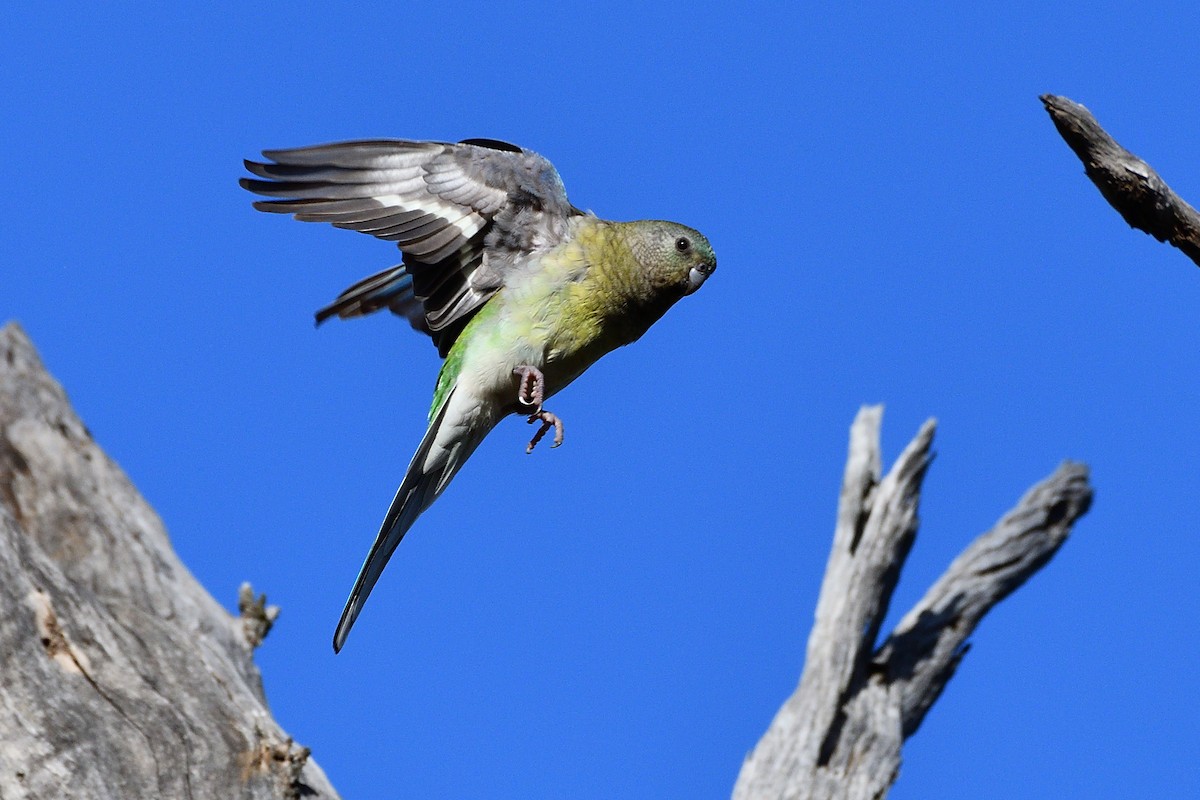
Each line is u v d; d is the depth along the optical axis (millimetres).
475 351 11672
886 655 12641
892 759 11906
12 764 9969
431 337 12516
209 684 11398
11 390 13664
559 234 11797
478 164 11523
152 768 10422
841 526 12672
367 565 11594
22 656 10539
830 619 12266
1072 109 8078
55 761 10086
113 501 13375
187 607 12602
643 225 12133
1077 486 13641
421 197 11383
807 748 11695
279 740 11125
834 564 12562
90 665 10883
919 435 12641
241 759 10852
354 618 11578
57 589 11164
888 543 12398
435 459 11805
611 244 11875
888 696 12398
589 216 12117
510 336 11633
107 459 13953
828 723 11828
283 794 10852
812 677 12047
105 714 10562
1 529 11148
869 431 13031
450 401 11672
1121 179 8078
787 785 11523
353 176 11164
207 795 10492
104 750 10320
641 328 12367
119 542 12805
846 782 11688
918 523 12617
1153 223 8188
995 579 13180
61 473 13188
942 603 13008
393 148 11344
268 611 13312
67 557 12531
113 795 10133
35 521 12781
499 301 11734
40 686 10453
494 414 11953
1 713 10203
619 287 11891
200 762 10641
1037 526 13422
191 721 10898
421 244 11320
